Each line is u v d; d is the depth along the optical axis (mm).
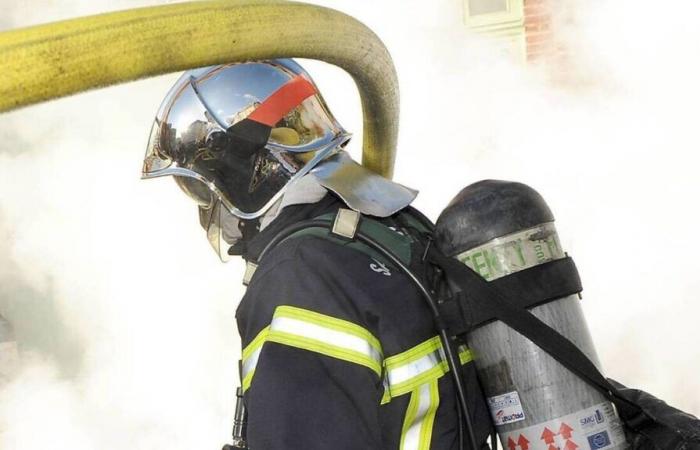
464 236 1850
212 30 1645
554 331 1799
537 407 1790
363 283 1775
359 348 1713
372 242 1832
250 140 1901
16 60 1497
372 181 1970
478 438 1840
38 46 1511
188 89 1957
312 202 1914
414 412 1761
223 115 1918
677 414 1865
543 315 1832
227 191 1931
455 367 1772
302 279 1752
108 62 1563
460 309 1800
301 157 1927
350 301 1755
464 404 1767
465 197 1895
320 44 1813
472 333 1844
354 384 1693
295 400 1672
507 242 1836
